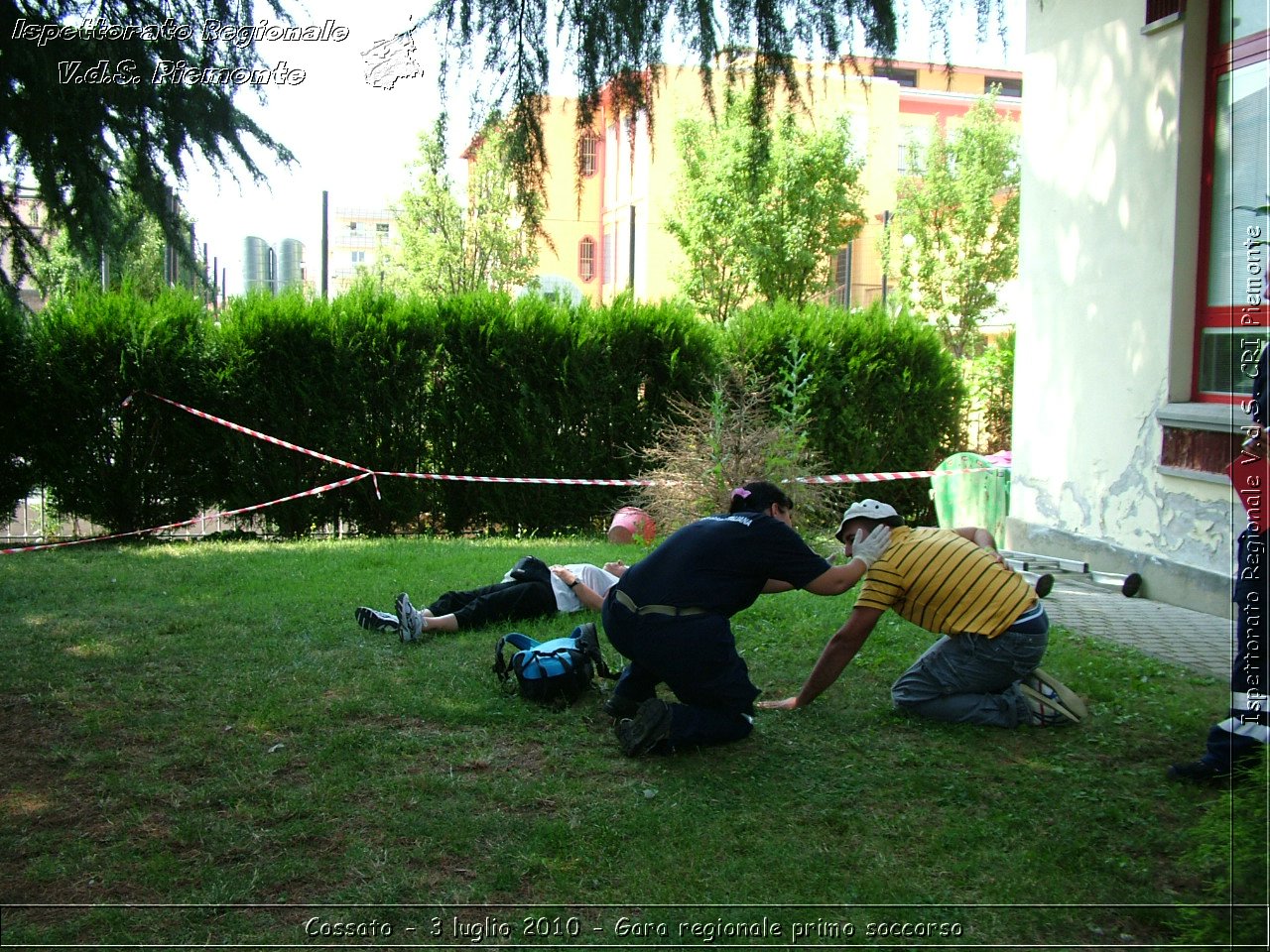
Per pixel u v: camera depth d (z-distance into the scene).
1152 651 6.06
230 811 3.84
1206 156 7.20
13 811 3.85
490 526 12.26
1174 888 3.21
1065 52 8.48
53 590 7.73
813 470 10.41
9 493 11.32
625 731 4.32
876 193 27.58
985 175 22.38
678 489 9.80
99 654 5.86
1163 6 7.32
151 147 5.55
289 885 3.33
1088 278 8.25
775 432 9.56
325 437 11.74
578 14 5.10
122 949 2.97
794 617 6.68
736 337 12.68
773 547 4.47
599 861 3.46
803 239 21.20
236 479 11.58
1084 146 8.26
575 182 5.60
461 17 5.17
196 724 4.74
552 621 6.50
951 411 13.16
